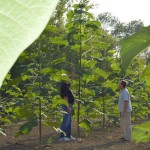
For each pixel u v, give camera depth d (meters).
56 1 0.38
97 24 14.05
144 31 0.93
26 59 11.66
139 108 20.12
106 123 19.33
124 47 0.96
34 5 0.38
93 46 14.46
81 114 14.79
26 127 11.16
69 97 13.49
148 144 12.63
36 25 0.38
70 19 14.26
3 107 14.40
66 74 12.95
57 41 11.68
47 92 11.47
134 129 1.26
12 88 16.06
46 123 11.79
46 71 11.54
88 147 12.64
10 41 0.37
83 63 14.23
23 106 11.52
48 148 12.26
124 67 0.96
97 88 16.33
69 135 13.77
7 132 16.06
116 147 12.66
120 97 14.16
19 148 12.38
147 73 1.29
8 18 0.37
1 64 0.37
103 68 16.58
